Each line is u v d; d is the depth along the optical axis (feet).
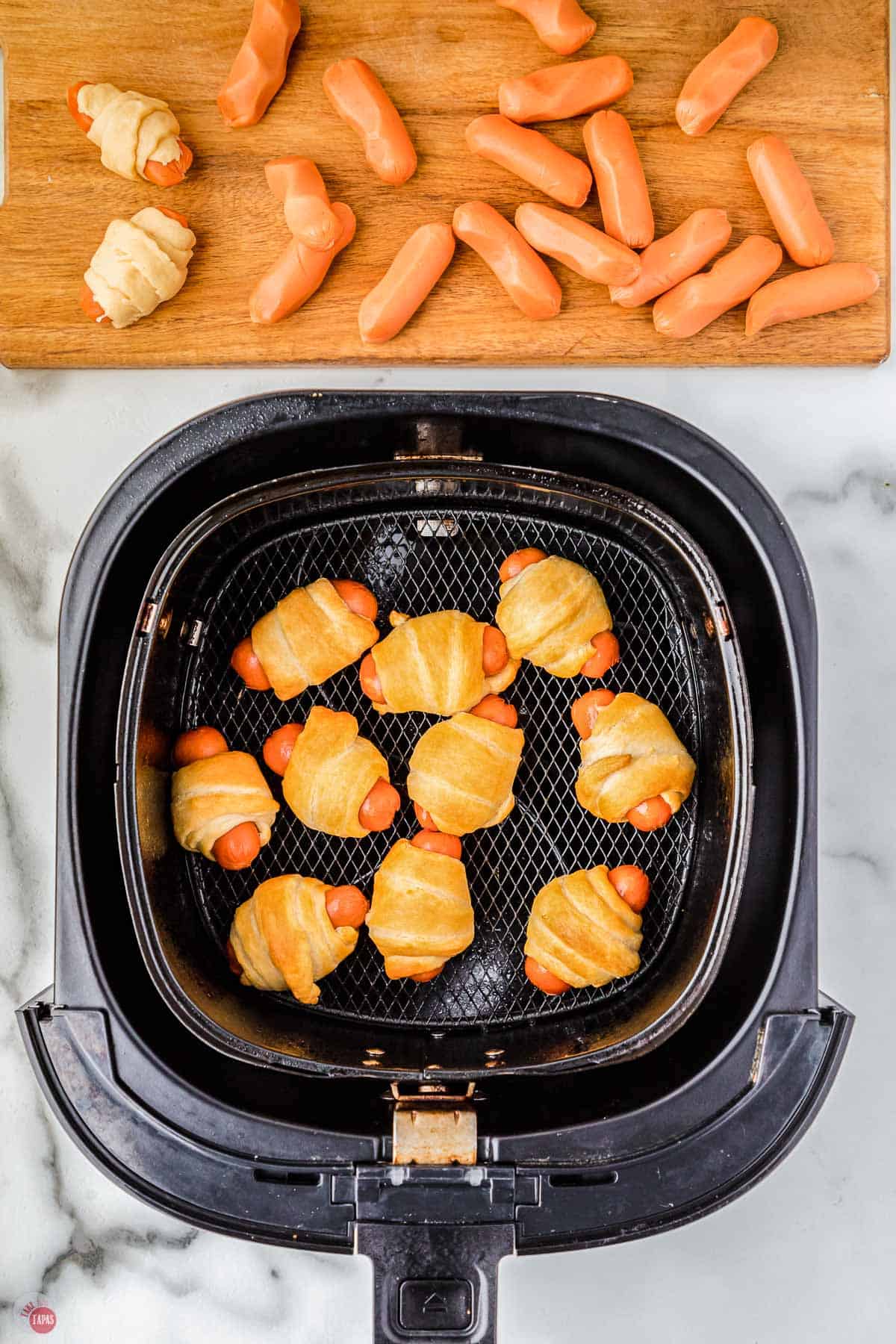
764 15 2.35
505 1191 2.09
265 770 2.34
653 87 2.36
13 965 2.47
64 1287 2.48
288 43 2.32
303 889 2.25
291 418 2.14
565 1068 2.15
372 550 2.35
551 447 2.22
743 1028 2.11
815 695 2.13
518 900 2.34
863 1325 2.48
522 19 2.35
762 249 2.31
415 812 2.31
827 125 2.37
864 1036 2.48
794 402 2.46
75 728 2.10
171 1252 2.48
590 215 2.37
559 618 2.24
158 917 2.18
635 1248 2.49
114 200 2.37
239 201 2.37
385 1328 2.08
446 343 2.38
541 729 2.36
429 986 2.33
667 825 2.33
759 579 2.17
